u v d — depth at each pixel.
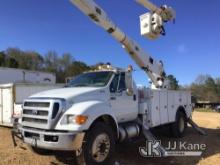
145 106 8.48
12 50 67.25
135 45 9.93
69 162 6.93
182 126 11.06
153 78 10.66
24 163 6.60
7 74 21.09
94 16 8.52
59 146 5.59
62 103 5.82
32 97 6.29
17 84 13.37
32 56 68.06
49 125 5.67
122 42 9.61
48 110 5.74
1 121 13.62
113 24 9.03
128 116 7.79
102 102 6.55
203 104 52.88
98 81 7.28
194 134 11.73
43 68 68.44
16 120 6.84
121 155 7.91
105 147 6.29
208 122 17.50
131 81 7.79
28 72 22.58
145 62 10.32
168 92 10.14
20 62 66.38
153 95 9.09
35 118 5.91
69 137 5.57
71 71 66.12
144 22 9.85
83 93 6.37
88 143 5.89
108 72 7.48
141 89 8.77
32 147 6.56
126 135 7.57
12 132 6.82
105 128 6.29
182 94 11.32
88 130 5.99
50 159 7.03
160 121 9.40
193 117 21.89
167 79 11.12
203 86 71.38
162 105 9.64
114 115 6.72
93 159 5.98
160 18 9.81
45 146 5.72
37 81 23.22
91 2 8.34
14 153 7.26
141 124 8.30
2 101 13.68
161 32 9.93
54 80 24.81
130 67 7.86
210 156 8.16
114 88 7.31
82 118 5.74
